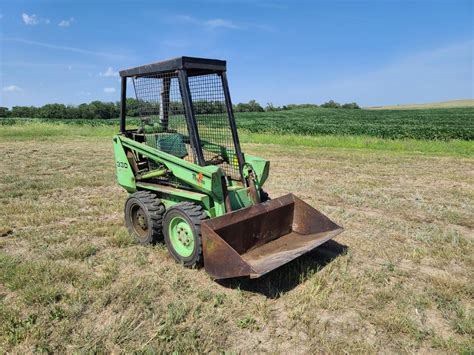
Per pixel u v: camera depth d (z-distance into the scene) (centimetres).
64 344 312
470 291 389
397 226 589
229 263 372
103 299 373
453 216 638
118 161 564
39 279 414
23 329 327
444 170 1071
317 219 476
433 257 481
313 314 353
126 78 545
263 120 4931
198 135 445
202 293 383
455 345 308
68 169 1112
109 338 318
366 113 7000
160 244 505
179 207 435
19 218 633
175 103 460
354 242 526
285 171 1066
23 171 1068
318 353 303
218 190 429
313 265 450
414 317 351
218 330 330
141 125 527
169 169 479
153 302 375
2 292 396
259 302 374
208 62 455
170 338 317
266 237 468
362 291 393
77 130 2572
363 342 314
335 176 991
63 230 577
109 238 535
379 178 962
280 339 320
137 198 505
